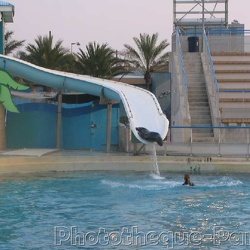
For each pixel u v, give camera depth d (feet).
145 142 74.64
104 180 67.15
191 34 134.82
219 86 115.34
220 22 144.05
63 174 72.43
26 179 67.77
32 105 100.27
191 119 104.32
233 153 80.07
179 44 121.60
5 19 109.60
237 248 34.88
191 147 80.53
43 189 60.23
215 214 46.62
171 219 44.42
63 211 47.88
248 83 116.67
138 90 93.30
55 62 201.05
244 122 99.91
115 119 99.86
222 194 57.62
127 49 203.21
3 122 95.09
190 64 120.57
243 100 108.58
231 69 119.85
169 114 147.84
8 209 48.73
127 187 61.87
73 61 206.28
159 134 75.20
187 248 34.91
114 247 35.22
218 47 131.03
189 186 62.75
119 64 204.64
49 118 100.78
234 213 47.11
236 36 130.93
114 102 92.73
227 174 73.46
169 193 58.18
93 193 57.77
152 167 75.87
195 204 51.60
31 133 100.07
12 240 37.17
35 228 40.93
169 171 75.77
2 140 94.58
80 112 100.58
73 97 108.37
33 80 94.17
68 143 100.22
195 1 143.84
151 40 201.05
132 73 209.26
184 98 107.04
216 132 96.53
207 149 80.43
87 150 94.53
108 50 203.51
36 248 35.04
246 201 53.36
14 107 91.91
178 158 77.51
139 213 47.06
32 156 77.77
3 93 91.56
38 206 50.29
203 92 112.27
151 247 35.17
